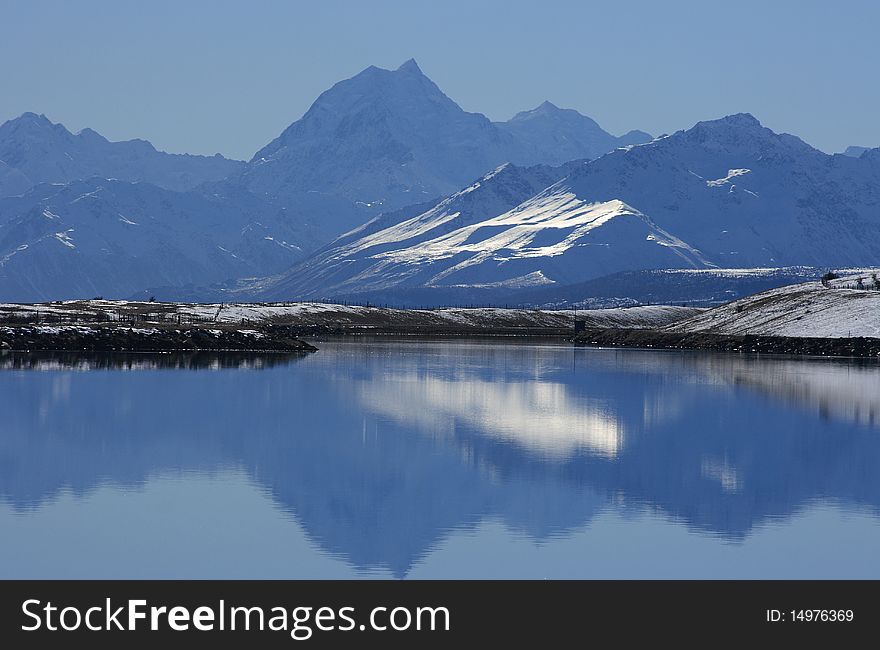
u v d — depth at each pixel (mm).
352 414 104375
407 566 52875
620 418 104000
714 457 81750
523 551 55375
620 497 67250
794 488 70312
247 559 53719
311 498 66125
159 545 55781
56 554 54250
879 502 66250
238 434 90250
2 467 74062
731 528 59906
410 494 67688
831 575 51750
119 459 77625
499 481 72062
